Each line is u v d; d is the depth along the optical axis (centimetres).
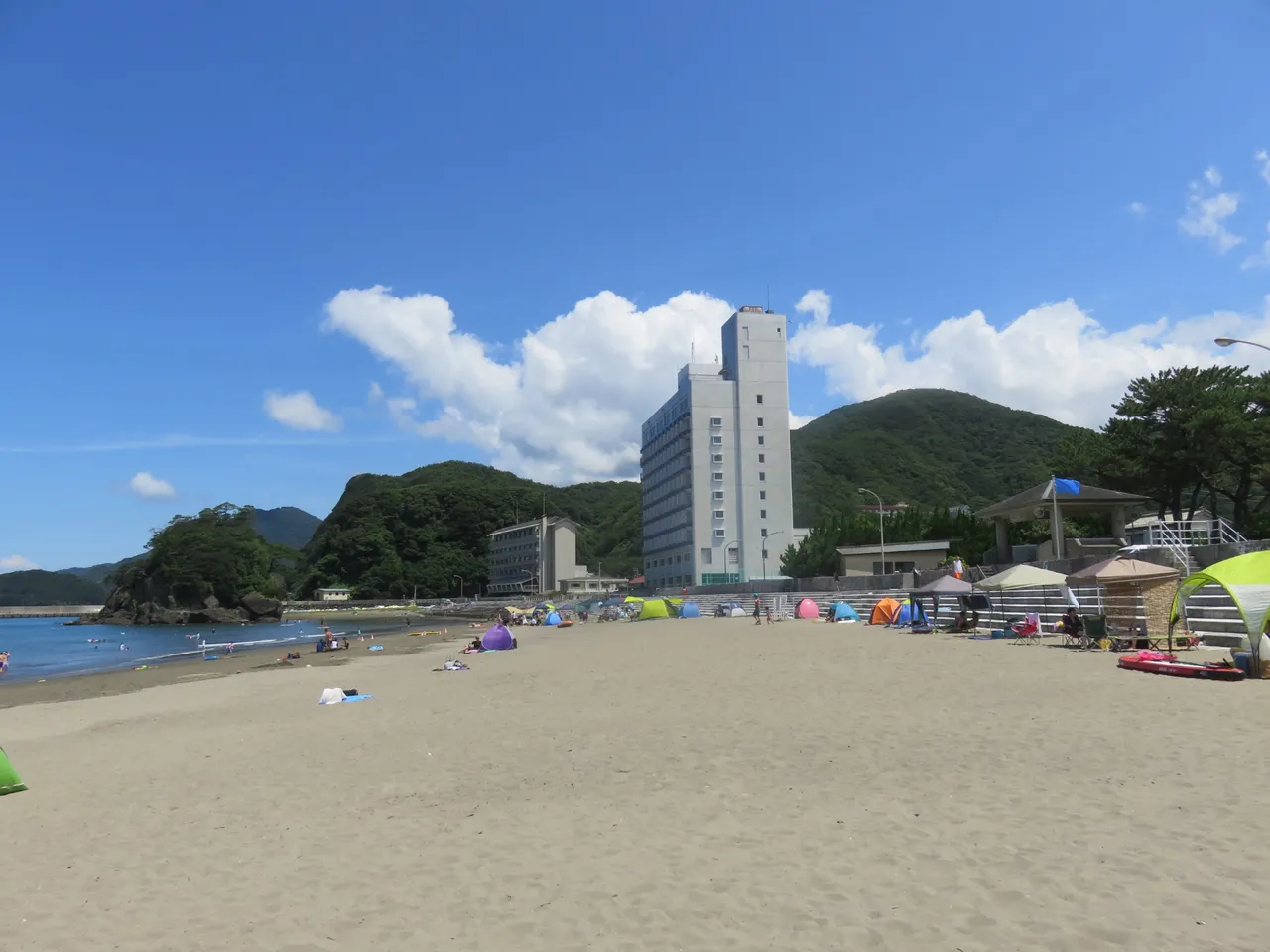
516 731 1397
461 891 660
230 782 1128
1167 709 1250
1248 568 1642
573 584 15088
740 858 696
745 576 10494
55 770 1331
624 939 551
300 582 19262
